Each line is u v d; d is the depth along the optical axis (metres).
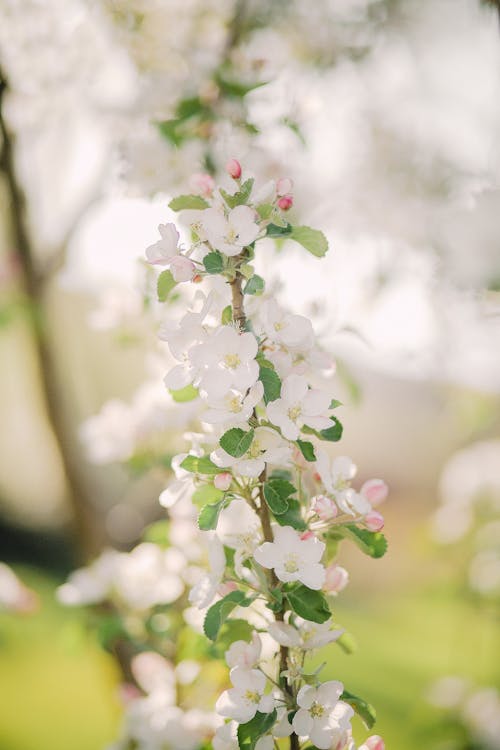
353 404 1.44
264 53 1.47
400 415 4.47
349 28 1.77
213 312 1.03
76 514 1.94
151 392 1.44
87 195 1.80
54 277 1.87
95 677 2.55
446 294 1.14
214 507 1.01
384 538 1.02
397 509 4.31
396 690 2.44
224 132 1.37
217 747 1.03
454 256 1.06
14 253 1.79
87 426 1.45
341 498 1.01
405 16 1.75
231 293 1.03
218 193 1.04
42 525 4.01
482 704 1.93
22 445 4.13
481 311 1.08
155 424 1.40
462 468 2.23
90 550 1.95
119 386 3.33
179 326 1.01
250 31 1.62
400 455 4.54
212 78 1.40
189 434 1.06
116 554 1.44
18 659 2.61
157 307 1.32
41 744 2.17
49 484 4.13
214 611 1.02
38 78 1.57
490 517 2.17
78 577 1.41
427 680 2.49
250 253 1.01
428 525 2.28
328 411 1.00
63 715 2.31
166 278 1.04
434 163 1.73
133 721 1.24
